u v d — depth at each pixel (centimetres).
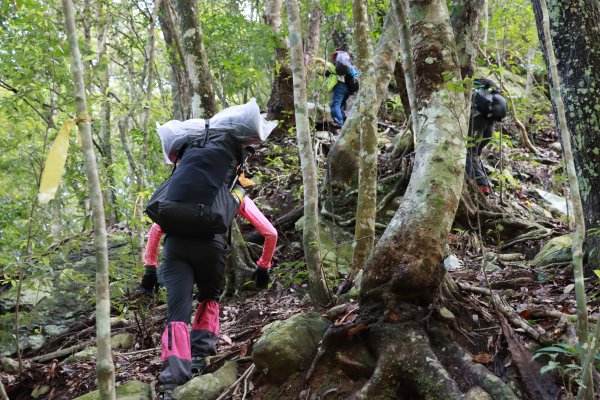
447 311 324
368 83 434
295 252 571
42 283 491
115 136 1132
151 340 462
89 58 490
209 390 339
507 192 674
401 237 324
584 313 232
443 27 354
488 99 573
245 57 774
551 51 245
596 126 397
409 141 627
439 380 285
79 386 412
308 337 333
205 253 350
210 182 336
